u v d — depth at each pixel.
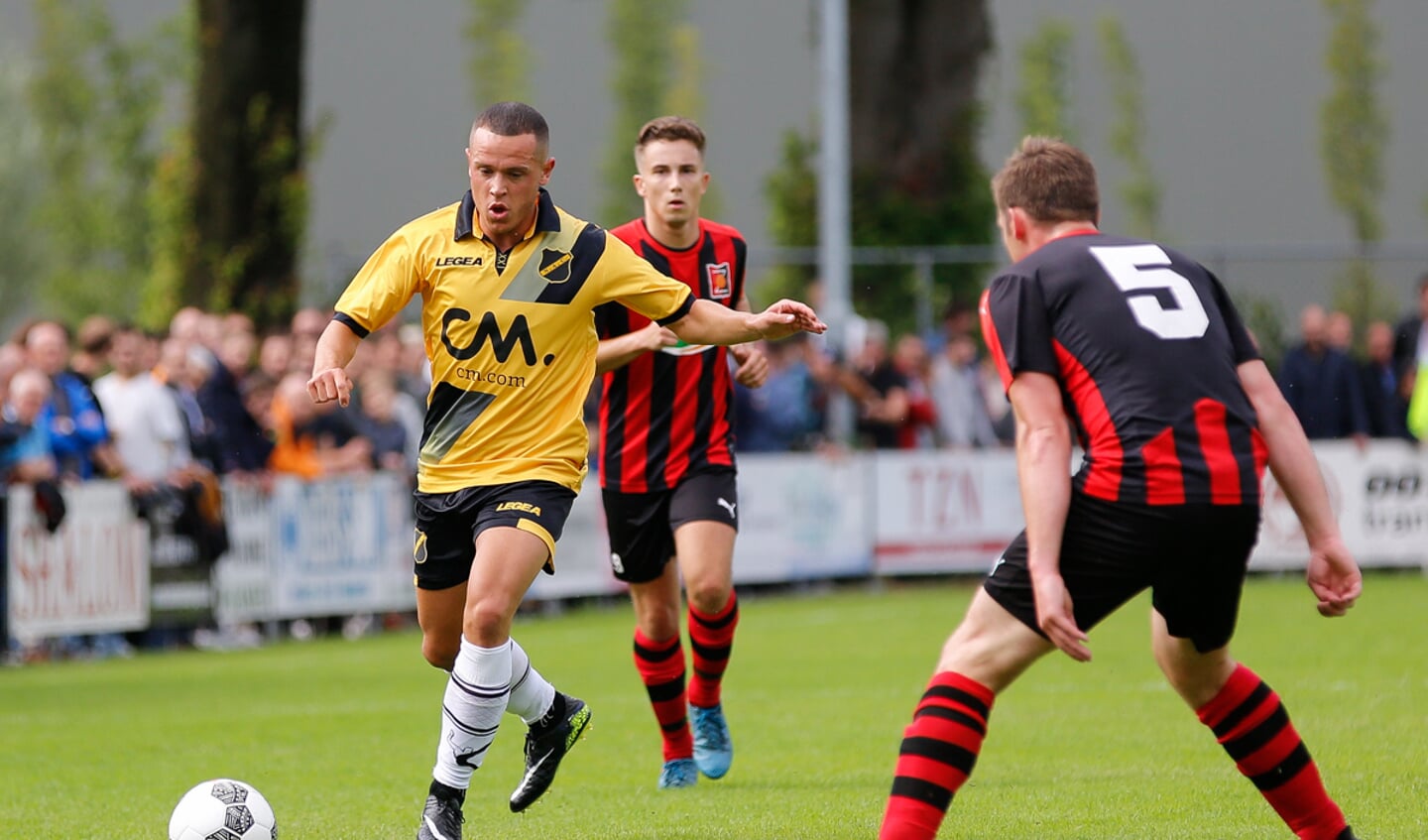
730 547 23.83
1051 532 15.02
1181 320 15.79
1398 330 63.50
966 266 71.62
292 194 79.38
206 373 49.50
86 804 23.45
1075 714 29.91
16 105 191.62
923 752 15.33
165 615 47.53
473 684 18.27
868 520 61.94
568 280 19.06
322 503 51.84
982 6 80.50
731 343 19.31
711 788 23.61
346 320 18.78
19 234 186.75
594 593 57.34
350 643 49.66
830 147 64.50
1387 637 41.62
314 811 22.42
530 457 18.98
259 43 78.81
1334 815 16.66
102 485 46.16
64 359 46.00
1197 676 16.69
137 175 129.25
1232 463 15.38
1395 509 62.28
